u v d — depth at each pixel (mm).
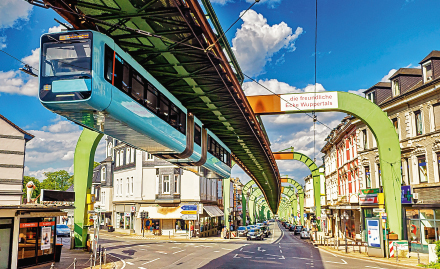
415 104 27469
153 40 12852
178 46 13406
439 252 18656
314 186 53062
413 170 27484
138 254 26031
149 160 49188
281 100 26672
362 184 35594
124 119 11555
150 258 23688
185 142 17875
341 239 45188
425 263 20625
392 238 24344
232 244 37062
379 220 24344
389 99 30594
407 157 28328
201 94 18188
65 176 80250
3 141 20484
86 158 28500
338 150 47688
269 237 55750
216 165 25453
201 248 31359
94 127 12258
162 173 48281
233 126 24688
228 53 20672
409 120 28156
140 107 12516
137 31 11406
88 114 10680
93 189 63594
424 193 26062
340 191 45938
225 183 50875
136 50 13516
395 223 25359
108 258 23641
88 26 11727
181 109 17578
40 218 20656
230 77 16750
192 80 16625
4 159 20391
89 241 26812
